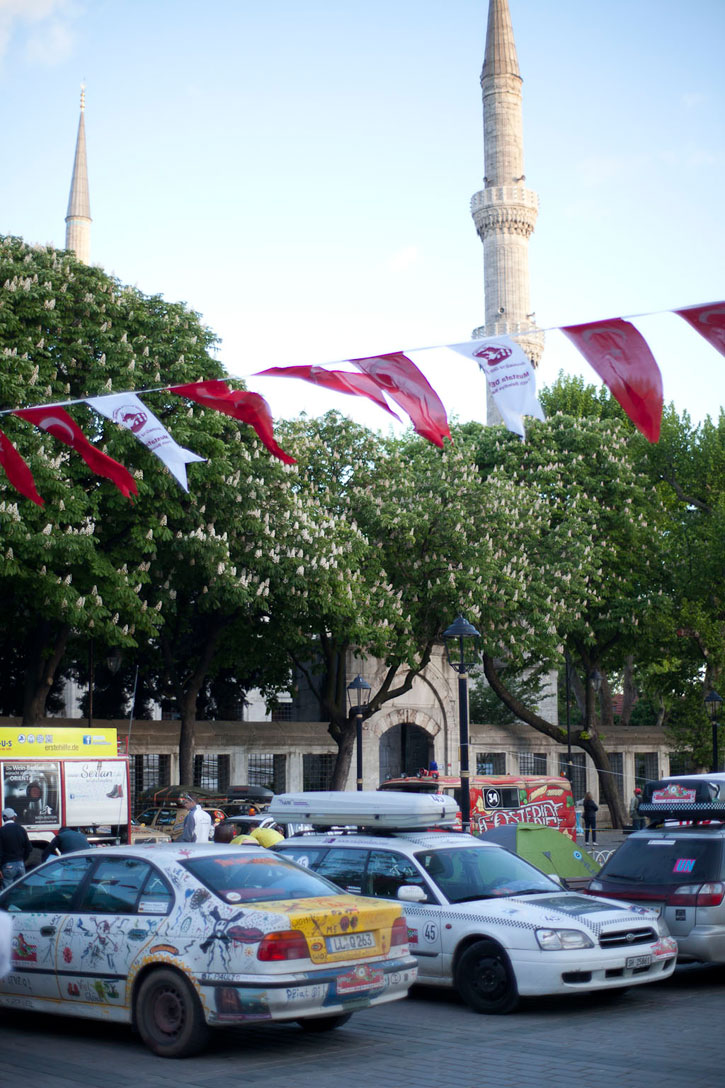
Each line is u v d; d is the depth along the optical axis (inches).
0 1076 388.5
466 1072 393.1
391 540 1604.3
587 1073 389.4
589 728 1987.0
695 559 1921.8
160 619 1235.9
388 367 439.2
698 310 361.1
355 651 1608.0
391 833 588.4
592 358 389.1
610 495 1942.7
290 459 516.7
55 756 940.0
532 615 1678.2
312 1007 407.5
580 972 491.2
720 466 2069.4
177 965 416.5
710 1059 409.7
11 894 482.6
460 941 516.7
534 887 554.6
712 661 1943.9
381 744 1959.9
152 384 1221.1
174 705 1934.1
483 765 2005.4
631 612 1907.0
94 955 441.7
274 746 1734.7
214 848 466.6
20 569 1095.0
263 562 1343.5
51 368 1175.6
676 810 633.0
